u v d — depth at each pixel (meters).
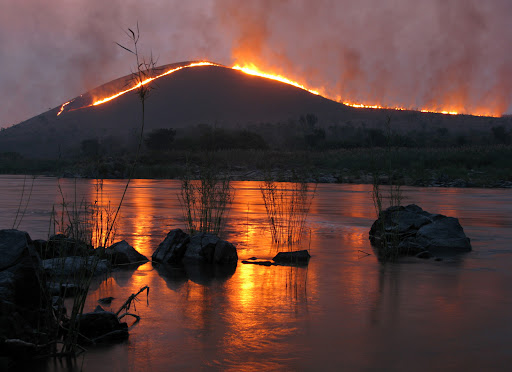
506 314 5.32
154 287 6.51
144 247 9.49
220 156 47.75
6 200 19.16
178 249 8.40
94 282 6.73
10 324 4.20
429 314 5.30
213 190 11.02
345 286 6.59
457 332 4.71
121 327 4.79
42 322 4.61
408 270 7.68
